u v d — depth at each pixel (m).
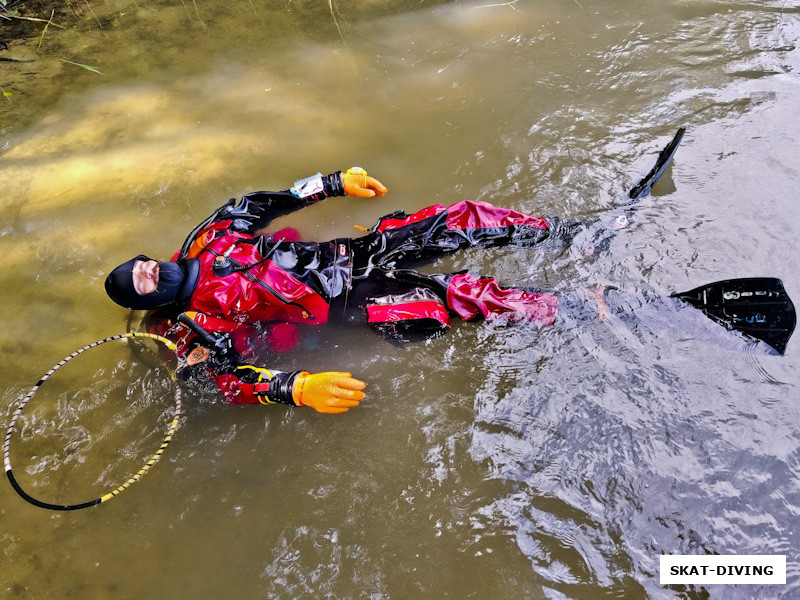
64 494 2.66
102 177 4.14
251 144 4.25
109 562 2.46
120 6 6.01
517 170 3.74
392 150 4.05
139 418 2.88
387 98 4.50
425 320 2.86
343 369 2.94
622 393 2.59
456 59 4.75
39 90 5.04
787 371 2.57
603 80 4.30
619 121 3.95
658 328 2.75
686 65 4.31
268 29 5.46
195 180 4.03
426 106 4.36
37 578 2.44
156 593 2.35
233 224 3.11
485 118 4.17
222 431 2.80
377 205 3.69
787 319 2.61
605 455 2.44
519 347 2.83
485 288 2.90
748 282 2.67
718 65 4.27
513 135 3.99
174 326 3.03
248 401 2.73
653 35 4.64
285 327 3.07
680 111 3.95
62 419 2.91
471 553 2.30
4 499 2.67
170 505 2.60
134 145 4.38
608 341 2.76
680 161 3.57
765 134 3.69
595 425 2.53
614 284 2.99
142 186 4.04
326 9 5.60
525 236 3.21
